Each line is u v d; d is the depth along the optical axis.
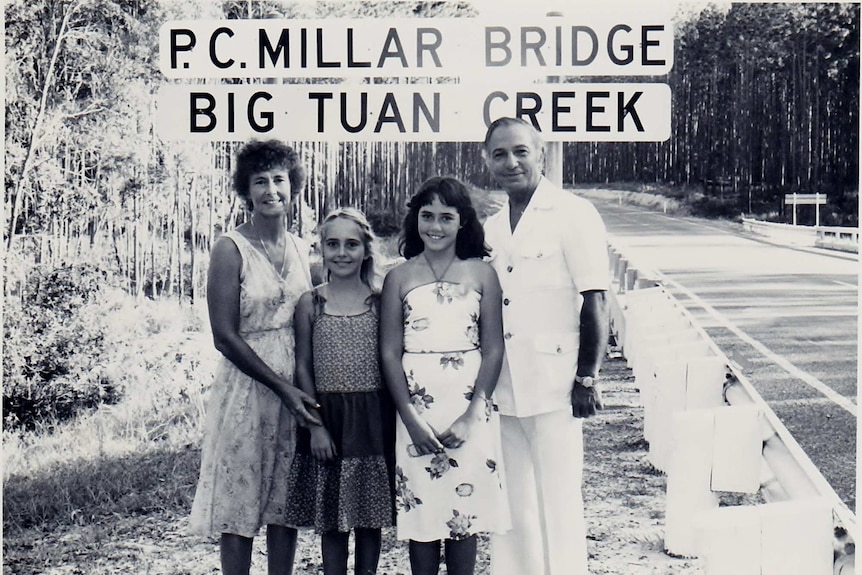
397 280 3.46
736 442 3.67
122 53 5.37
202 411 5.21
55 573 4.04
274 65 5.29
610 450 4.71
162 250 5.38
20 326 5.12
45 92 5.27
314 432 3.43
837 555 2.94
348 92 5.27
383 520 3.45
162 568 4.06
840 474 4.39
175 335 5.30
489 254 3.59
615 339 6.09
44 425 5.00
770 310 5.32
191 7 5.44
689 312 5.51
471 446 3.42
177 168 5.38
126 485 4.70
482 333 3.50
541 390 3.56
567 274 3.58
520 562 3.71
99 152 5.33
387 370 3.42
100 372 5.17
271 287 3.55
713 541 2.98
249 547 3.64
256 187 3.57
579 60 5.23
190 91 5.31
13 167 5.21
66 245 5.27
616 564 3.74
